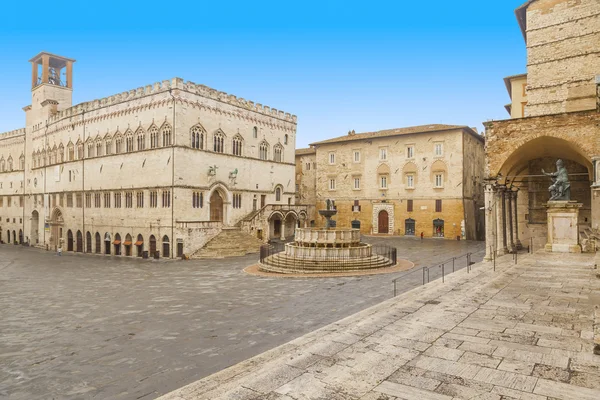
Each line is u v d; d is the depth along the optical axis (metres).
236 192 63.00
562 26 36.62
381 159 74.25
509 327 13.49
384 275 32.16
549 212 34.09
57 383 12.59
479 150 75.75
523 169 39.78
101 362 14.36
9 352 15.53
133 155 59.06
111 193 62.22
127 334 17.78
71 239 70.94
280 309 21.89
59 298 26.17
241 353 15.12
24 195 84.31
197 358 14.65
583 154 28.64
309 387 9.45
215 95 60.03
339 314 20.55
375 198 74.69
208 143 58.72
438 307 16.53
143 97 58.16
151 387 12.22
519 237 40.03
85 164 67.06
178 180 53.97
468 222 67.19
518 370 10.02
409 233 70.94
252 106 66.94
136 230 58.12
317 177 82.50
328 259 36.47
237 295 25.97
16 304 24.42
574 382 9.28
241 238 57.03
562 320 14.13
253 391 9.34
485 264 29.39
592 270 24.12
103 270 41.72
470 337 12.60
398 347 11.91
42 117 79.00
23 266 46.72
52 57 79.75
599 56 34.75
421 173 69.88
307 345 12.66
